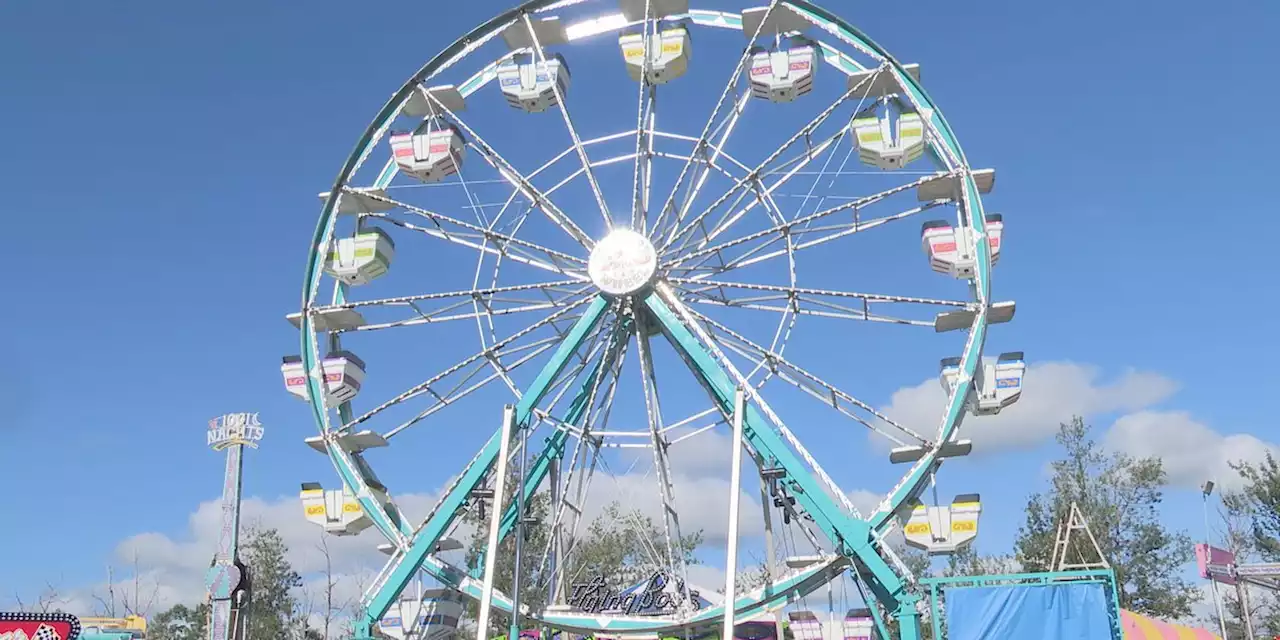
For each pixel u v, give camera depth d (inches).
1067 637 1017.5
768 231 1243.2
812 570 1190.3
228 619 1316.4
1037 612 1028.5
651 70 1311.5
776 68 1290.6
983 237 1187.3
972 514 1131.9
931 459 1151.0
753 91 1330.0
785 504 1195.9
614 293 1259.2
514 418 1219.2
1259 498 2420.0
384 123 1370.6
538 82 1354.6
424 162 1343.5
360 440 1288.1
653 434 1312.7
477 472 1225.4
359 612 1230.3
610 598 1295.5
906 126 1236.5
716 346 1210.0
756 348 1227.2
